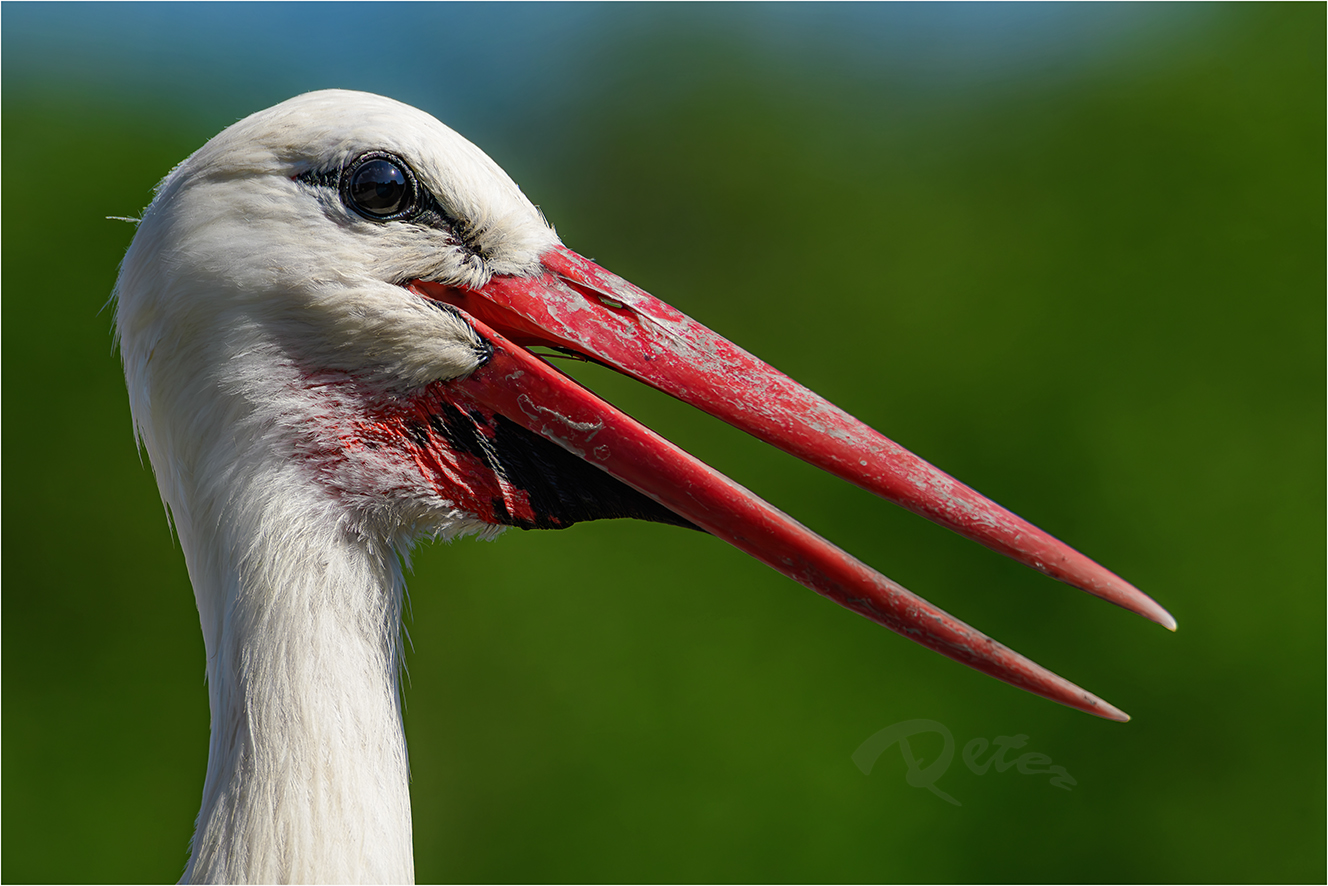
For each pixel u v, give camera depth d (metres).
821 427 4.31
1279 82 13.94
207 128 13.13
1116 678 11.75
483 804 10.98
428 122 4.41
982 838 10.77
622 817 10.82
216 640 4.23
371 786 4.05
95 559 11.70
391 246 4.30
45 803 10.97
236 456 4.14
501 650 11.48
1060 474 12.61
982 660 4.30
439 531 4.52
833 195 15.88
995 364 13.22
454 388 4.40
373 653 4.23
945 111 16.89
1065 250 13.73
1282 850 11.20
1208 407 12.59
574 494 4.52
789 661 11.42
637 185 17.38
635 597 11.69
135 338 4.29
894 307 14.12
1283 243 13.23
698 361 4.41
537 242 4.53
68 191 12.21
